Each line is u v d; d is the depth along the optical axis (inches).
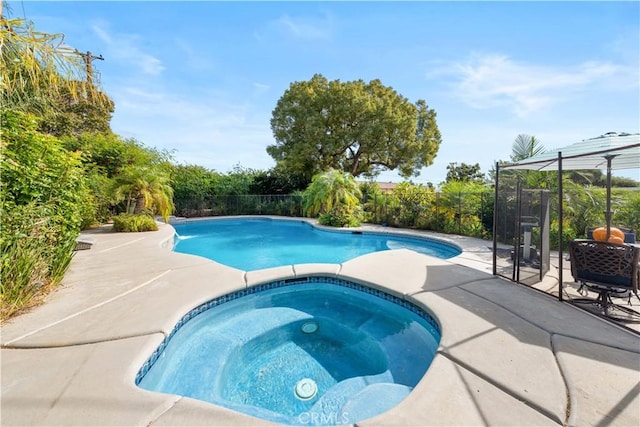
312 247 385.7
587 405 76.2
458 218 400.8
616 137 148.9
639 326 119.3
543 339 109.8
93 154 436.1
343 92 727.7
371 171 893.2
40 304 141.9
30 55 130.9
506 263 225.1
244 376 116.9
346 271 203.6
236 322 157.2
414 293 160.7
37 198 158.2
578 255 134.8
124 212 454.0
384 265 219.3
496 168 195.6
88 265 214.8
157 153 525.0
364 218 534.0
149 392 81.2
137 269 204.8
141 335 113.1
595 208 275.0
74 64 150.1
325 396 105.4
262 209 711.1
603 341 108.2
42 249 151.8
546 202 187.0
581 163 193.0
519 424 70.8
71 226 181.0
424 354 130.4
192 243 414.9
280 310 173.5
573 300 146.1
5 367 91.7
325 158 775.1
